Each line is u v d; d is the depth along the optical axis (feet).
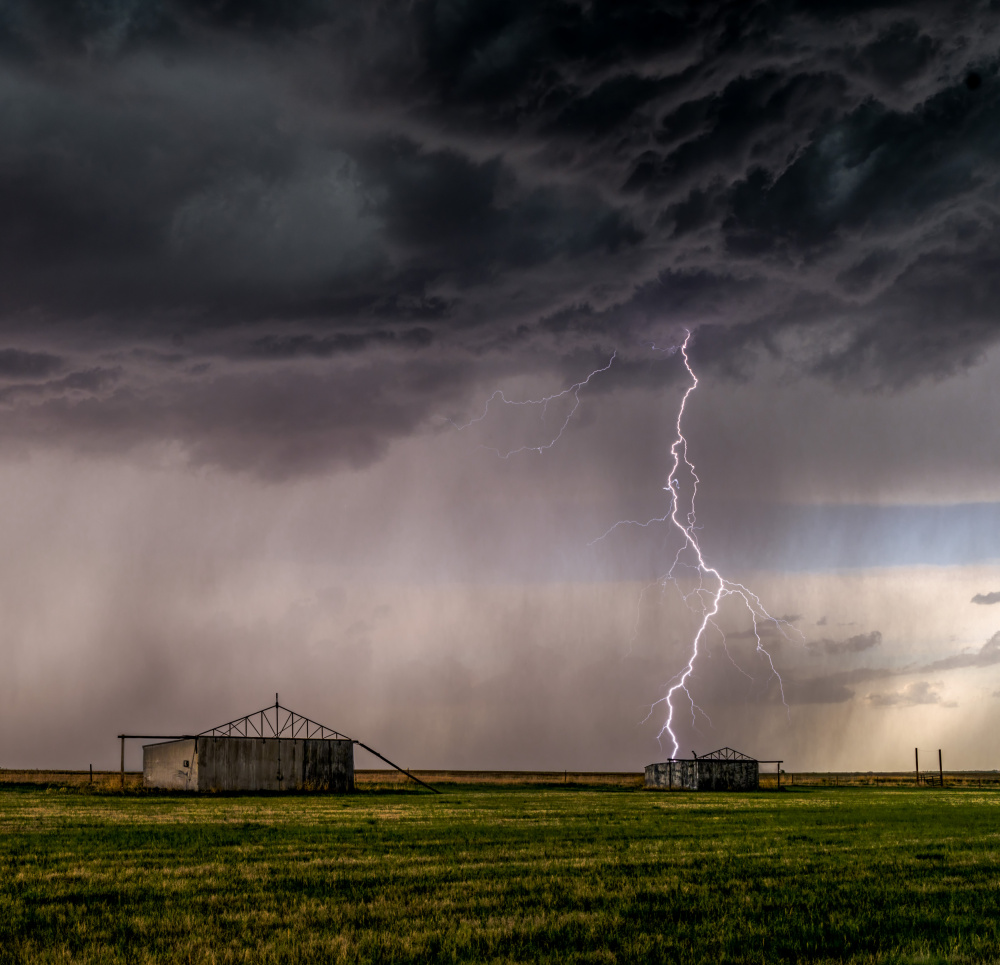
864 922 36.88
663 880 49.62
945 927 36.09
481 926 35.68
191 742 211.00
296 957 30.12
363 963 29.40
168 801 156.97
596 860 59.52
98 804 141.38
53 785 236.63
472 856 61.82
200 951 30.99
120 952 31.04
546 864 56.90
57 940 33.06
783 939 33.47
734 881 49.14
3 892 44.55
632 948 31.53
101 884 47.42
